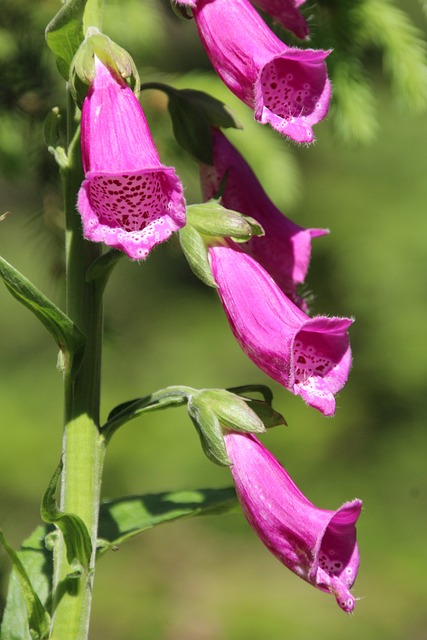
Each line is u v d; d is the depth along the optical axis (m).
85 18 0.62
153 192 0.60
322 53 0.61
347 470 1.81
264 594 1.71
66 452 0.64
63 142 0.81
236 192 0.67
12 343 1.78
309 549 0.62
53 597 0.64
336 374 0.62
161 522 0.68
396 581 1.70
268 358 0.63
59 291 0.84
